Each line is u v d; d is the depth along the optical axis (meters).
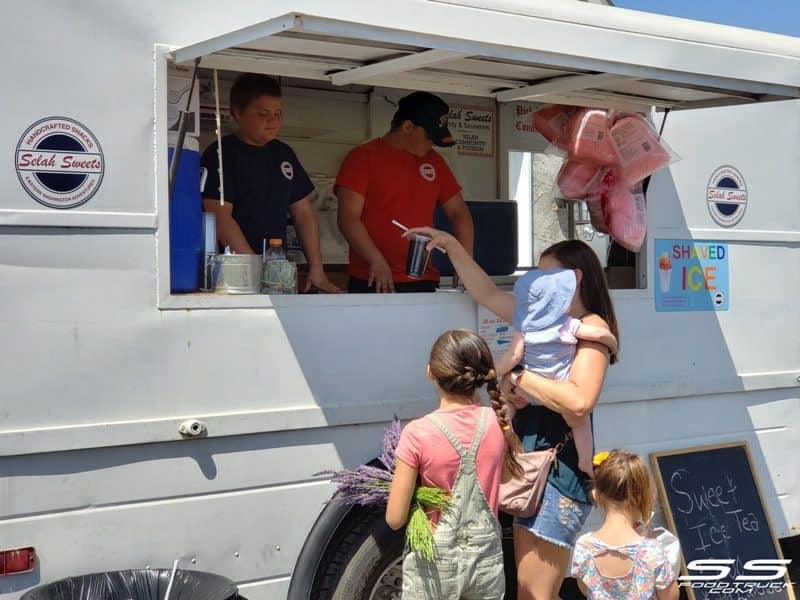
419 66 3.95
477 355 3.47
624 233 4.68
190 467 3.66
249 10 3.85
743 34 4.87
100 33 3.53
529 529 3.81
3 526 3.35
